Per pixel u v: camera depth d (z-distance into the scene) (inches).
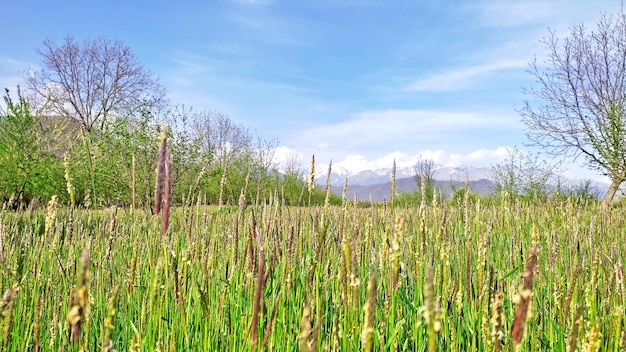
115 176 569.0
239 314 89.1
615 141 906.1
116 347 101.0
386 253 81.8
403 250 102.9
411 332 93.3
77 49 1643.7
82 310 38.3
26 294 102.1
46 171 534.9
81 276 38.1
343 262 67.1
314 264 77.4
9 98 560.4
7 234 114.8
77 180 507.2
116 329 102.0
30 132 577.9
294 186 751.1
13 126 557.3
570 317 85.0
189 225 92.7
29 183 538.6
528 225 194.5
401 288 95.6
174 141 658.2
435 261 91.7
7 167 532.1
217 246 107.0
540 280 109.7
